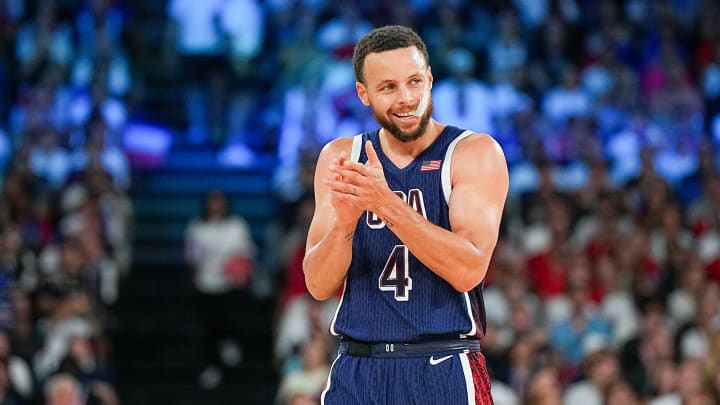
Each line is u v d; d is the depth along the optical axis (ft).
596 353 124.98
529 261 150.92
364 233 48.42
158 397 154.40
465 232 46.70
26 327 141.69
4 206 161.17
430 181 48.11
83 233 156.46
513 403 116.88
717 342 128.57
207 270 161.58
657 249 155.63
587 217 161.89
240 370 159.22
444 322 47.26
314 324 129.18
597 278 146.10
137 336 162.91
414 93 46.70
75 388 121.39
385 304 47.85
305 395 110.83
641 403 127.03
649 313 135.44
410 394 47.03
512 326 133.49
